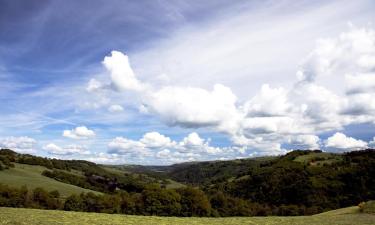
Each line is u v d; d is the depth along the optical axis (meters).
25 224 23.25
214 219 34.31
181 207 101.69
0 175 144.12
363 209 41.41
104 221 27.59
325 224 30.36
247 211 117.44
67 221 26.09
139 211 100.69
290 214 121.25
